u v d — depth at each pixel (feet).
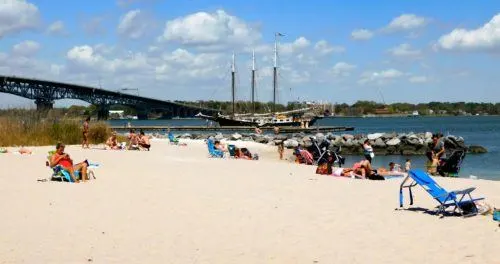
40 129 121.29
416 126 477.77
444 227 33.42
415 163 131.54
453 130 369.09
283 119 376.07
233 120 369.09
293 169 71.00
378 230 32.89
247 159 94.89
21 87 453.58
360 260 26.66
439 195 37.55
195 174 63.05
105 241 30.50
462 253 27.45
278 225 34.50
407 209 39.58
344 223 34.91
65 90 492.54
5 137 110.83
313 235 31.83
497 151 159.12
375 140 175.22
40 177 57.57
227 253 28.17
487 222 34.50
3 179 55.67
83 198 44.27
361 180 57.77
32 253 27.94
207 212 38.70
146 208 40.11
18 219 35.96
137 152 103.81
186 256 27.61
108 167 70.90
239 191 48.73
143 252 28.30
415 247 28.81
